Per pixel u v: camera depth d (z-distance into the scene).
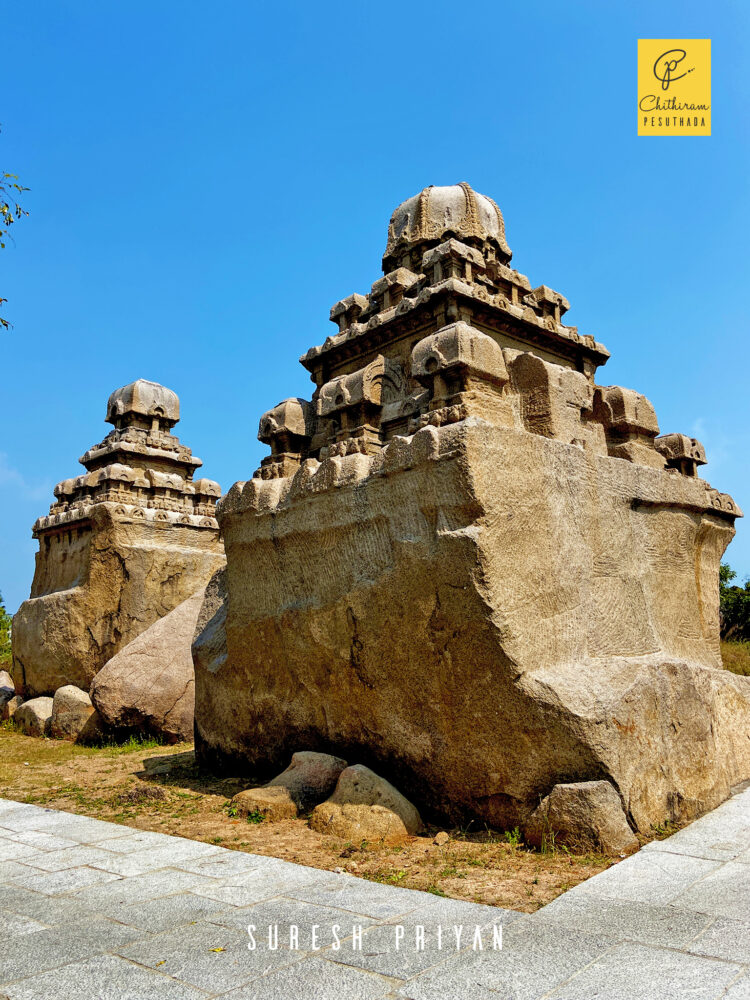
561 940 4.09
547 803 5.99
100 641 14.73
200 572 15.73
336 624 7.57
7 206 8.22
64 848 6.27
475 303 9.12
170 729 12.26
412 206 11.59
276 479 8.84
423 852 6.02
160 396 17.53
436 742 6.81
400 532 6.94
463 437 6.40
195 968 3.85
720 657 9.62
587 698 6.26
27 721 14.45
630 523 8.21
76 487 16.28
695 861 5.46
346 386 9.03
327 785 7.48
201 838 6.57
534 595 6.61
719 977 3.60
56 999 3.54
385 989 3.58
